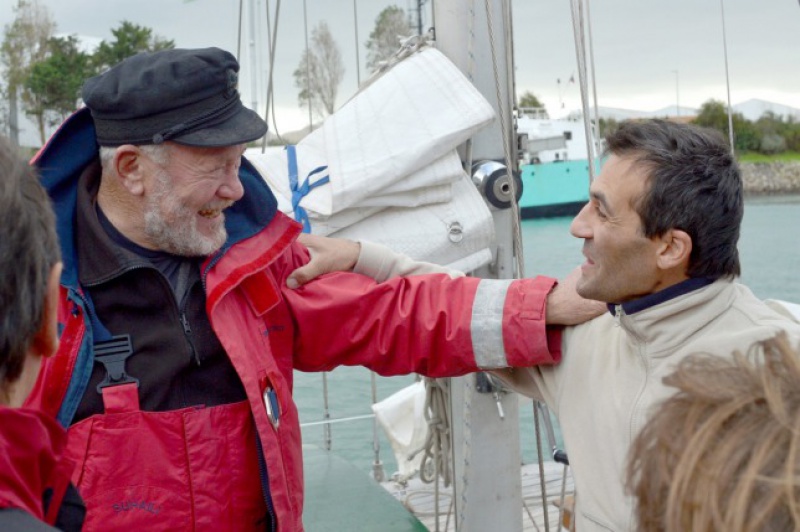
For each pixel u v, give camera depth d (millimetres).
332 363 1714
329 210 1908
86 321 1453
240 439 1507
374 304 1665
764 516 590
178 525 1450
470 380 2094
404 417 3033
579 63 2137
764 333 1276
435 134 1916
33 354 872
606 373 1444
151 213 1474
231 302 1533
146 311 1490
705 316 1331
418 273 1759
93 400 1455
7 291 788
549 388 1595
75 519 953
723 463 622
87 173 1552
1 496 763
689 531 624
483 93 2102
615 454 1385
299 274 1661
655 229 1298
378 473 3432
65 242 1490
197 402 1500
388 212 1979
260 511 1533
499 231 2133
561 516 2305
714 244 1300
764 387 654
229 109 1488
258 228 1567
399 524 2465
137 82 1439
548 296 1578
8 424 795
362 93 2045
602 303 1501
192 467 1462
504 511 2143
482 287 1644
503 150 2098
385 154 1920
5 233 784
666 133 1316
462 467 2227
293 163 2047
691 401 678
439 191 1970
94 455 1430
